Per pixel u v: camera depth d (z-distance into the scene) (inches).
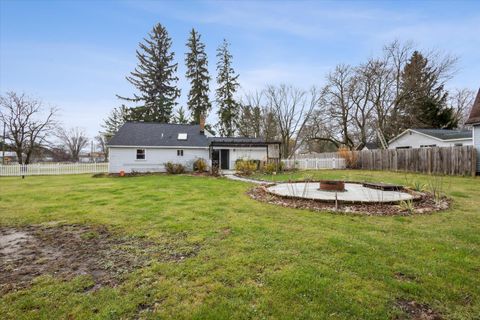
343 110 1151.0
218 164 914.1
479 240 167.0
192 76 1305.4
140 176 691.4
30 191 405.4
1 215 246.7
